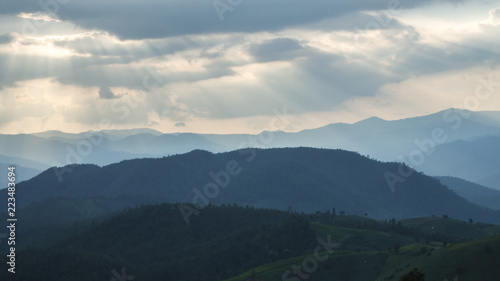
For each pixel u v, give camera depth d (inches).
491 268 6437.0
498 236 7121.1
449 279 6520.7
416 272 3932.1
